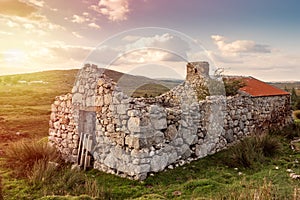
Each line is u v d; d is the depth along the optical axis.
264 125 10.80
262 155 7.16
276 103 11.92
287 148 8.62
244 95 10.15
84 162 7.24
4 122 11.23
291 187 4.95
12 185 5.41
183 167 6.74
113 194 5.20
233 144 8.54
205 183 5.41
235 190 4.72
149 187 5.62
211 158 7.53
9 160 6.81
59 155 7.69
